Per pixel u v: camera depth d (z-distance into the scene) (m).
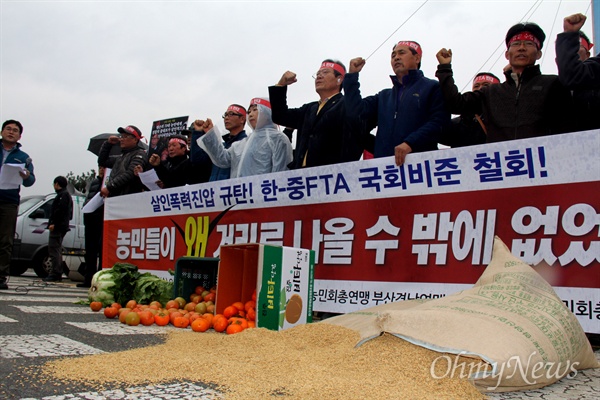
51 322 4.08
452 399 2.18
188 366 2.54
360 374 2.51
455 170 4.18
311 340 3.18
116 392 2.13
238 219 5.68
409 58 4.85
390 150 4.84
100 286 5.26
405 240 4.39
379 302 4.46
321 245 4.89
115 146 9.64
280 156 6.15
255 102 6.25
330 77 5.55
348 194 4.77
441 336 2.62
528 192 3.85
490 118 4.36
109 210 7.52
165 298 5.18
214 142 6.22
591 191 3.61
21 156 7.04
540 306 2.83
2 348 2.93
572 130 4.20
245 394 2.11
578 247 3.62
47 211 11.48
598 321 3.50
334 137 5.38
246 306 4.26
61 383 2.24
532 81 4.18
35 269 11.21
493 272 3.23
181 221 6.37
